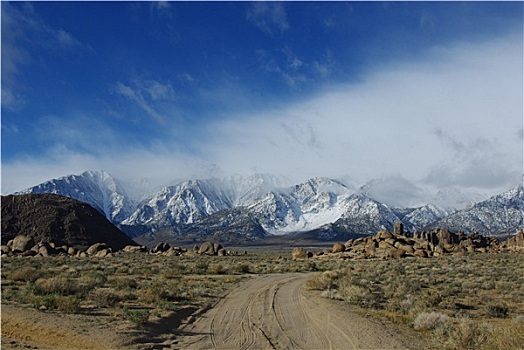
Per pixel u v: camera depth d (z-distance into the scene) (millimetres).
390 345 17500
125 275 47594
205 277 49469
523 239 120750
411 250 101875
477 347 16156
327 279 40531
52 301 22594
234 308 27688
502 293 35250
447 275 51281
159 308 24953
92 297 24969
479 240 130875
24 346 16344
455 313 24828
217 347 17703
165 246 117625
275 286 41375
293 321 23062
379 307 27094
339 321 22359
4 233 113875
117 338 17750
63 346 16688
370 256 98438
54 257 85375
